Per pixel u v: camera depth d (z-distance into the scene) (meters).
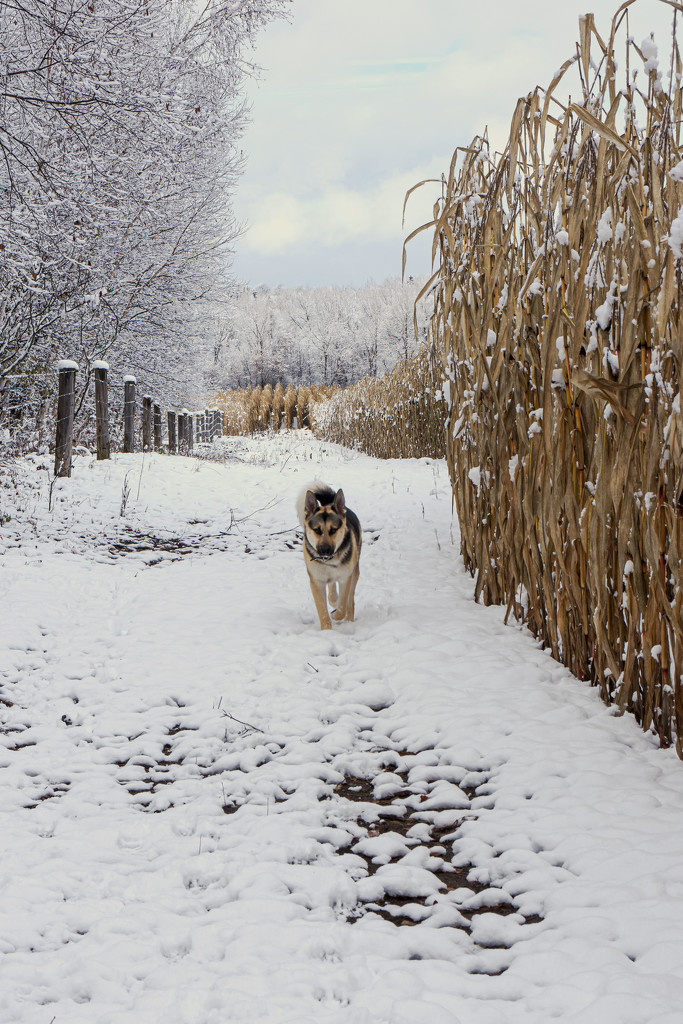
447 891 2.86
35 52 10.61
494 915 2.65
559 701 4.36
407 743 4.07
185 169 16.47
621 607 4.16
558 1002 2.16
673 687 3.74
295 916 2.66
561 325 4.47
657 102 3.84
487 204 5.77
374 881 2.89
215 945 2.51
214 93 16.89
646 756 3.70
